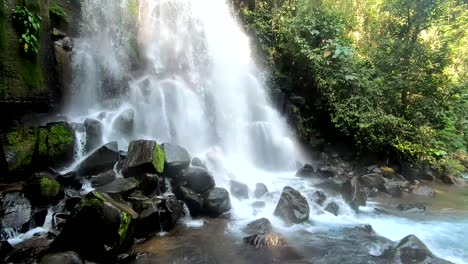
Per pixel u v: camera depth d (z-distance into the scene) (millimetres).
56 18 8586
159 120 9062
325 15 12375
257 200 7527
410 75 12094
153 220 5727
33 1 7387
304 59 12094
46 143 6820
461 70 15125
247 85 11820
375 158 11336
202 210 6660
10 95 6508
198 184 6914
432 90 12531
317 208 7348
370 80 11875
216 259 5047
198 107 10016
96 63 9117
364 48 13797
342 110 11047
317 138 11812
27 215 5414
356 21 14250
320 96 11922
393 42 12664
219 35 12562
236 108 11078
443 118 12578
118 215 4906
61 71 8164
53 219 5516
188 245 5430
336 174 9812
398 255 5215
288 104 12055
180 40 11516
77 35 9117
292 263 5031
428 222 7199
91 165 6863
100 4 9688
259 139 10484
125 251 5047
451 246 5969
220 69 11914
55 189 5996
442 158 12211
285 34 12773
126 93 9461
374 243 5828
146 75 10336
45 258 4359
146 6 11062
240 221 6531
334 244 5773
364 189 9211
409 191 9836
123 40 10070
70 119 8211
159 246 5348
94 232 4758
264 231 6027
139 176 6547
